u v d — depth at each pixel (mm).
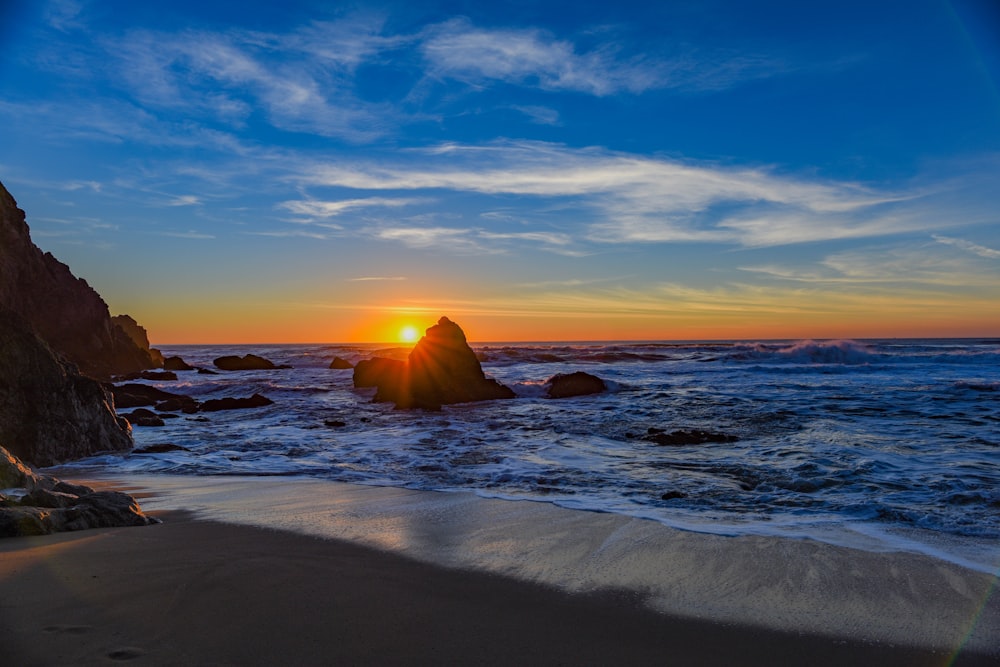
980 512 7000
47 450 11414
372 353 62062
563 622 4105
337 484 9125
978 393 19641
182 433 15375
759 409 17203
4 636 3627
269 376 38188
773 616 4242
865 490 8156
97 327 42000
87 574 4730
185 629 3812
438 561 5344
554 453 11688
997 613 4289
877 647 3793
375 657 3521
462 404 21375
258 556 5340
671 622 4133
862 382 24844
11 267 37156
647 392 22703
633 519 6832
